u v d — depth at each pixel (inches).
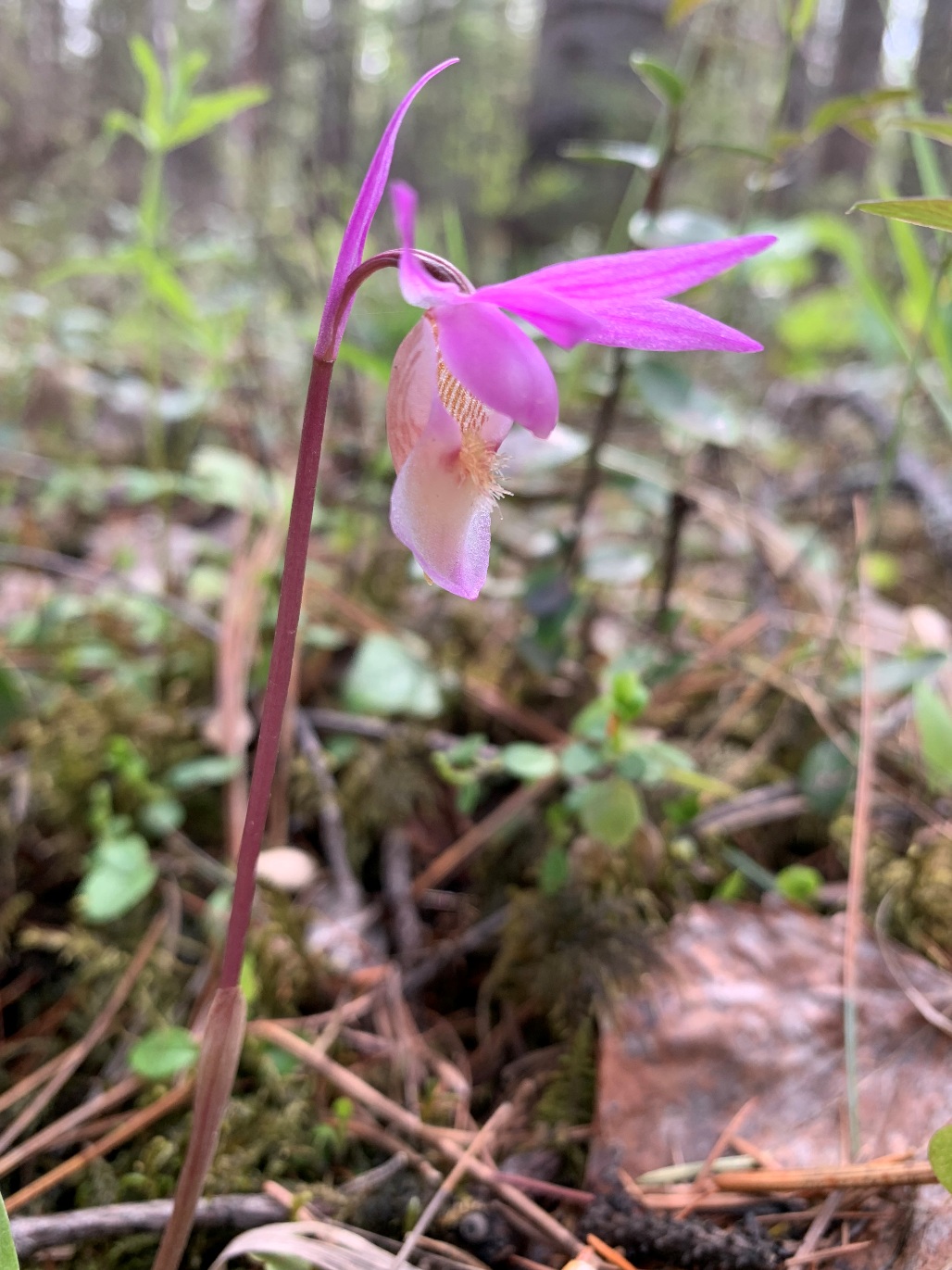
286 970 4.3
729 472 8.1
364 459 7.2
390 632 6.3
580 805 4.3
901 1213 3.2
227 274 11.4
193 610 6.4
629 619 7.0
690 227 5.1
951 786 5.3
